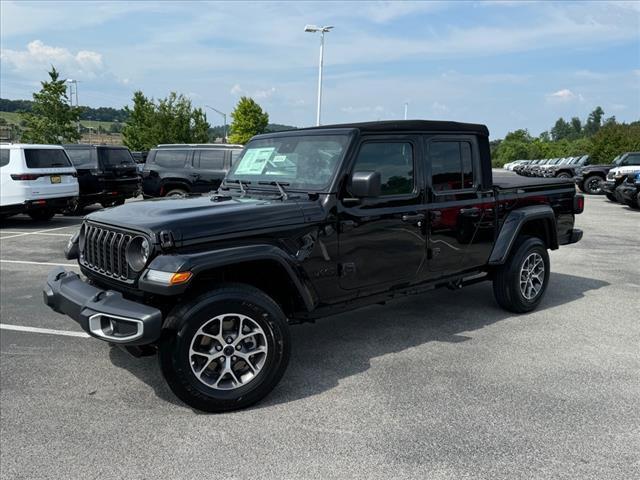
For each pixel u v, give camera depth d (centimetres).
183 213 363
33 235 1158
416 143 455
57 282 398
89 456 303
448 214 479
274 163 453
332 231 401
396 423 336
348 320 551
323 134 429
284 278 379
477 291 665
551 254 923
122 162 1582
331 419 343
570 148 8606
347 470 287
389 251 438
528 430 326
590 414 345
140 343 324
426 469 287
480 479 277
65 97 3009
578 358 441
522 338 491
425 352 458
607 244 1027
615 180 1839
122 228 363
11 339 502
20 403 370
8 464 295
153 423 340
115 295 349
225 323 354
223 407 350
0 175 1216
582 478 278
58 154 1295
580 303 609
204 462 296
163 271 326
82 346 483
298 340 493
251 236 363
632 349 462
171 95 4097
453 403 362
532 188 571
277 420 342
